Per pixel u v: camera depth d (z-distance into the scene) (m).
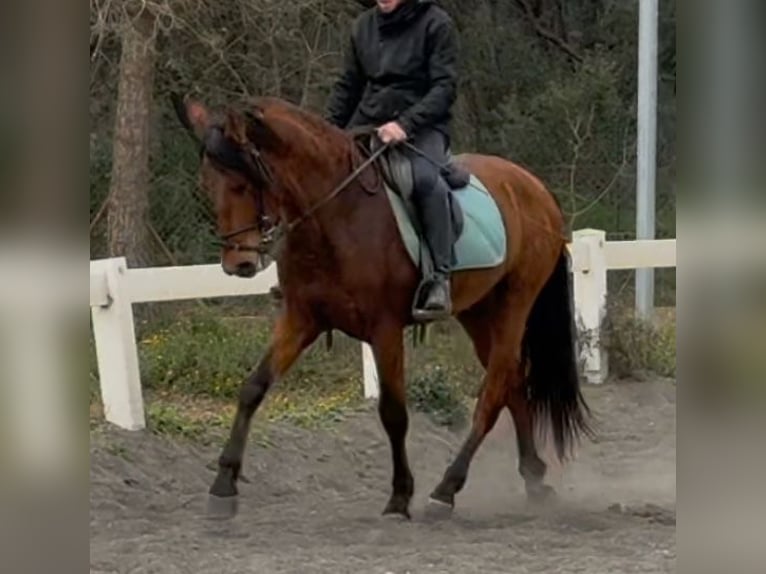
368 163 9.27
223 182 8.70
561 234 10.77
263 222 8.77
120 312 11.59
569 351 10.69
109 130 20.28
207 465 11.38
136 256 18.14
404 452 9.65
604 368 15.18
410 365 14.37
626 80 25.97
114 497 10.25
